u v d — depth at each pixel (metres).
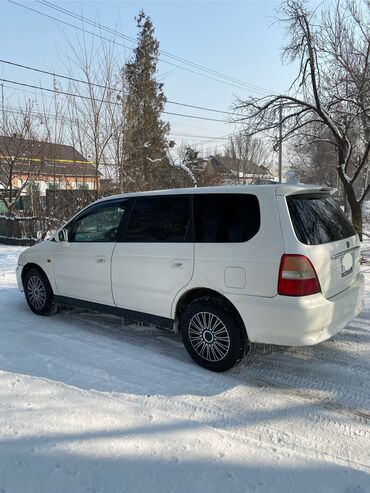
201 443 2.72
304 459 2.61
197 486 2.35
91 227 4.98
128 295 4.50
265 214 3.59
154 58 29.89
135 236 4.47
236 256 3.66
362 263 9.26
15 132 14.77
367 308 5.70
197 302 3.89
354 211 12.73
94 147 12.61
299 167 33.66
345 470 2.52
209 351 3.87
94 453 2.57
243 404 3.33
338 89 12.99
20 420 2.91
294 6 12.39
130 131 13.48
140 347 4.45
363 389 3.59
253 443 2.76
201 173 23.53
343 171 12.62
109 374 3.78
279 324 3.45
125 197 4.68
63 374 3.75
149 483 2.36
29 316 5.58
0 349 4.32
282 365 4.04
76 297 5.12
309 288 3.42
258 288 3.54
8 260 10.34
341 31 12.61
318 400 3.41
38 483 2.33
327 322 3.54
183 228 4.08
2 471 2.41
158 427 2.89
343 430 2.98
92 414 3.03
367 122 12.80
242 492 2.31
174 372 3.85
